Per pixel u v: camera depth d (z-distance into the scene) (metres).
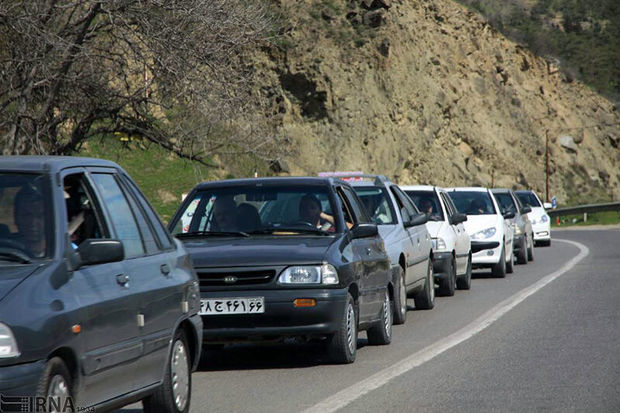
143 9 54.88
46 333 13.73
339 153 144.88
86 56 53.84
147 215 19.11
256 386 23.14
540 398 20.56
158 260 18.53
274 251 25.59
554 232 151.12
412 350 28.91
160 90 58.41
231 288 25.11
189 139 63.06
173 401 18.44
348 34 156.62
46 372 13.67
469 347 29.02
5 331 13.31
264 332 25.09
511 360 26.17
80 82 57.59
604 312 37.59
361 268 27.47
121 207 18.09
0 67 54.41
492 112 190.12
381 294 29.88
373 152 149.88
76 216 16.98
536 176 193.75
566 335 31.11
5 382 13.15
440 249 46.69
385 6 162.12
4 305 13.52
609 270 61.12
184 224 28.72
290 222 27.95
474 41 193.75
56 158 16.94
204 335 25.27
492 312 38.91
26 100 53.66
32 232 15.22
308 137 144.00
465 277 50.53
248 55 68.06
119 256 15.54
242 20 61.06
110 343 15.66
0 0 52.03
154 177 108.81
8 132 55.16
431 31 183.62
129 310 16.41
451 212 51.25
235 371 25.86
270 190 28.98
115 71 59.06
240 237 27.47
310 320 25.05
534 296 45.22
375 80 154.50
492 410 19.38
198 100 57.84
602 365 24.91
